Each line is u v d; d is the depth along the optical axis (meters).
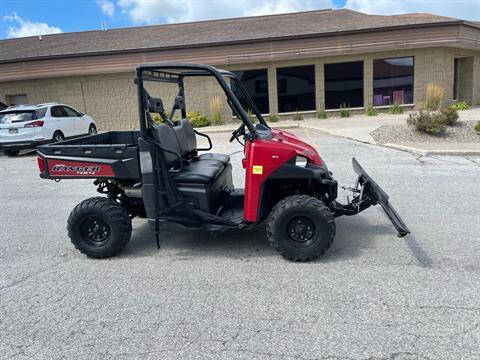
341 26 18.25
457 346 2.90
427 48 17.66
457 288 3.69
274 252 4.66
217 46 17.77
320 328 3.18
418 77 17.95
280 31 18.66
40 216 6.65
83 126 15.33
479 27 17.66
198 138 14.70
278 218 4.24
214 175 4.67
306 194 4.70
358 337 3.05
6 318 3.55
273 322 3.29
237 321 3.33
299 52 17.53
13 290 4.07
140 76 4.30
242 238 5.12
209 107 18.83
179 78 5.55
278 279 4.00
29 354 3.04
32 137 12.78
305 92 18.45
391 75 18.06
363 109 18.28
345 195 6.81
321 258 4.43
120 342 3.13
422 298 3.54
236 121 18.78
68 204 7.33
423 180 7.65
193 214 4.52
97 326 3.37
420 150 10.18
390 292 3.67
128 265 4.52
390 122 14.88
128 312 3.55
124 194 5.29
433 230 5.14
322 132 14.19
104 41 20.83
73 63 18.59
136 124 19.52
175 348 3.02
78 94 19.50
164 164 4.49
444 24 16.84
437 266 4.14
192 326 3.29
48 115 13.48
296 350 2.93
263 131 4.52
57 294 3.95
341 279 3.95
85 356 2.99
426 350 2.88
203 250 4.82
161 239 5.23
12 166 11.72
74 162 4.69
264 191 4.38
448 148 10.34
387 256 4.43
